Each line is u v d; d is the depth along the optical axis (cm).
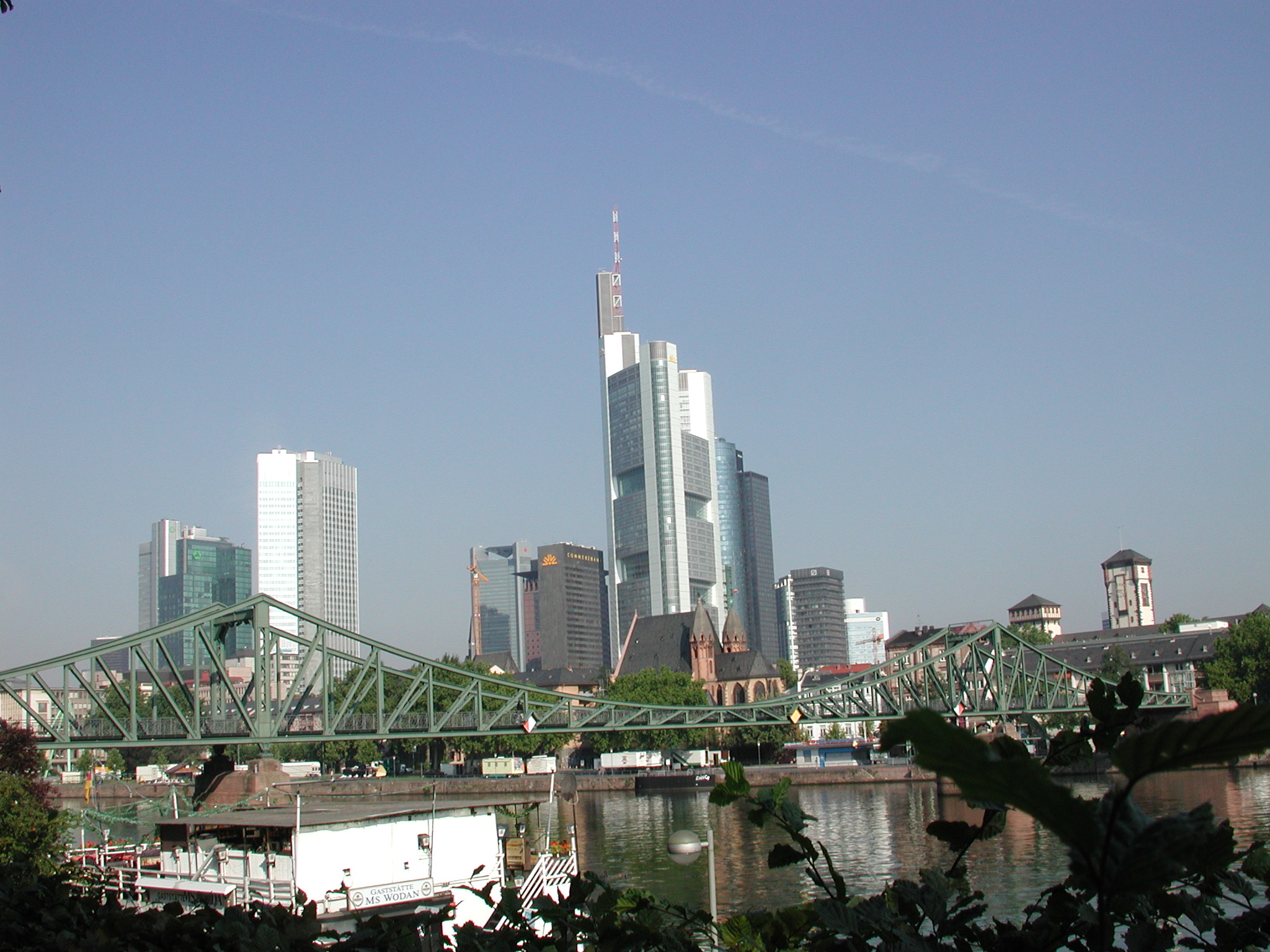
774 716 13438
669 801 16062
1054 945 687
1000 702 14988
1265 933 708
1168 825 472
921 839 9525
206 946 1148
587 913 1019
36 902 1466
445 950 1042
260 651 10275
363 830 5216
